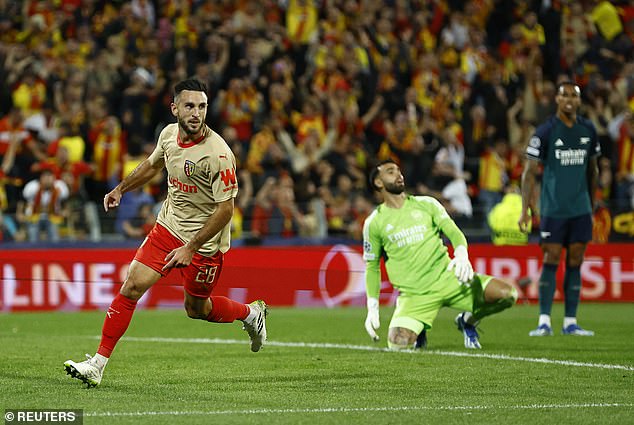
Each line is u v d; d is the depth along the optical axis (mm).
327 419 20453
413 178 65938
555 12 80375
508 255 59031
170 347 35625
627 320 47656
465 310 34781
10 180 61812
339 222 60719
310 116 68188
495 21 82688
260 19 75375
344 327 44500
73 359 31297
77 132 65000
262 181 63406
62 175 58875
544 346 35531
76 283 55719
